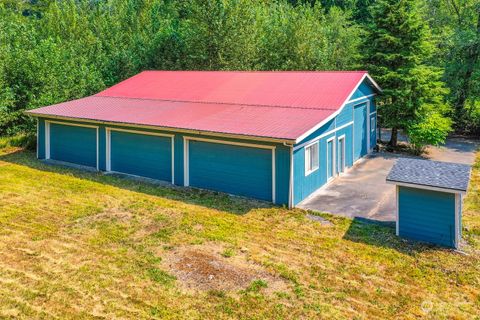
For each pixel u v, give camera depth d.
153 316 6.41
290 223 10.27
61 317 6.35
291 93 15.16
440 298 7.02
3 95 18.80
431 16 27.69
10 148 18.95
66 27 29.00
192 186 13.34
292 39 26.00
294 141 10.64
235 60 24.48
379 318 6.44
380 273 7.82
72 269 7.79
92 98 18.66
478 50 23.00
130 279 7.47
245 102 15.07
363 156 18.61
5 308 6.55
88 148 15.99
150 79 20.00
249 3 25.06
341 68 27.39
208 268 7.91
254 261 8.22
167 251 8.62
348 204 11.77
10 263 8.00
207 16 24.06
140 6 33.84
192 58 24.75
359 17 42.38
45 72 20.27
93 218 10.47
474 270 7.95
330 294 7.08
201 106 15.31
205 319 6.35
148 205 11.46
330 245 8.99
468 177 8.95
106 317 6.36
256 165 11.91
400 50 19.88
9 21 26.19
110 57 24.67
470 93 24.00
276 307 6.66
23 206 11.30
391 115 20.02
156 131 13.74
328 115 12.80
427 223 9.12
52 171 15.23
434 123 19.22
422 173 9.38
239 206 11.44
